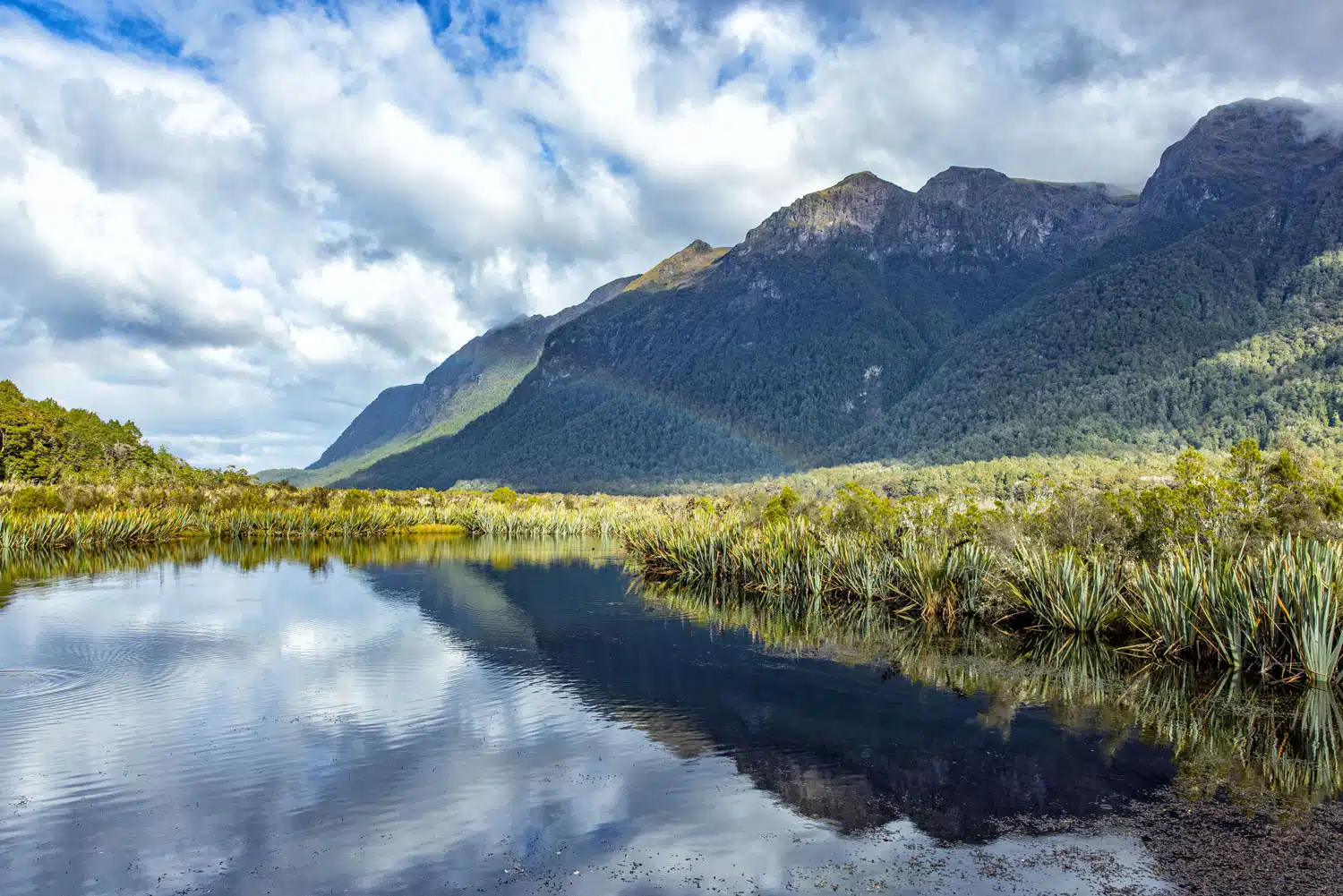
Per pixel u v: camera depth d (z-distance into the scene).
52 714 12.57
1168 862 7.50
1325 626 13.92
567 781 9.78
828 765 10.29
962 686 14.53
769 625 21.20
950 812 8.77
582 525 63.81
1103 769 10.09
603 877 7.29
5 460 74.25
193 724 12.11
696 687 14.50
